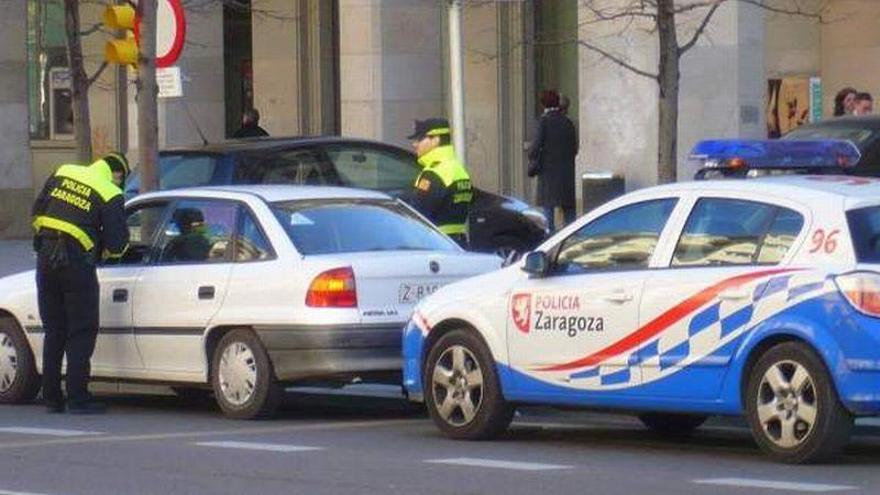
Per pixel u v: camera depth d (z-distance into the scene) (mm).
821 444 28469
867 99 54844
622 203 31609
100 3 64438
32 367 39906
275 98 82688
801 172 36125
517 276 32594
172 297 37375
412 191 46406
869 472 28531
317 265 35250
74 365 37906
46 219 37406
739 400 29391
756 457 30906
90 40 82812
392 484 27969
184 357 37281
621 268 31234
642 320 30531
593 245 31797
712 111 57594
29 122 81562
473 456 31250
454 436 33500
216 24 75125
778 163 35594
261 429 35406
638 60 58812
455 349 33312
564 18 75812
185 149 49531
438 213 42969
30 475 29516
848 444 32500
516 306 32344
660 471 29172
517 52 76688
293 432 34938
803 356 28562
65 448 32750
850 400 28094
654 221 31109
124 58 45125
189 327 37062
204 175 48531
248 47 85438
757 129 58469
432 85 68312
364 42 67625
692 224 30531
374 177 50000
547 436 34281
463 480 28328
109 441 33688
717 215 30297
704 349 29719
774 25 75125
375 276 35438
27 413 38531
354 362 35156
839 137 47594
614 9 56781
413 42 67875
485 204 52625
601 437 34188
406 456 31266
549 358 31844
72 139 84562
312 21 81875
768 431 29172
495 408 32812
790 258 29016
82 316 37750
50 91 84812
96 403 38406
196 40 74625
